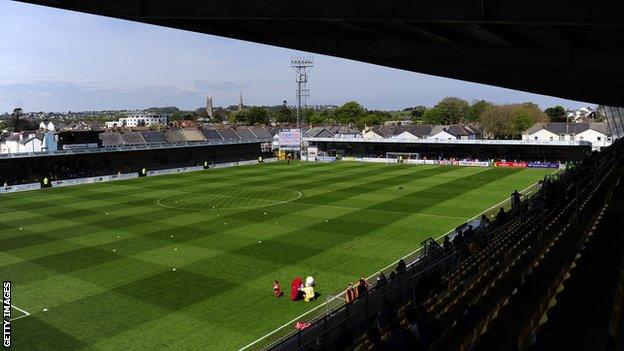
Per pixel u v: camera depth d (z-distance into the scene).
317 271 32.53
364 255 36.09
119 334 23.62
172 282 30.69
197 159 113.25
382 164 107.12
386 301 17.50
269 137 141.25
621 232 20.11
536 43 17.06
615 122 104.75
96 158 94.75
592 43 16.38
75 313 26.14
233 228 44.94
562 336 12.20
